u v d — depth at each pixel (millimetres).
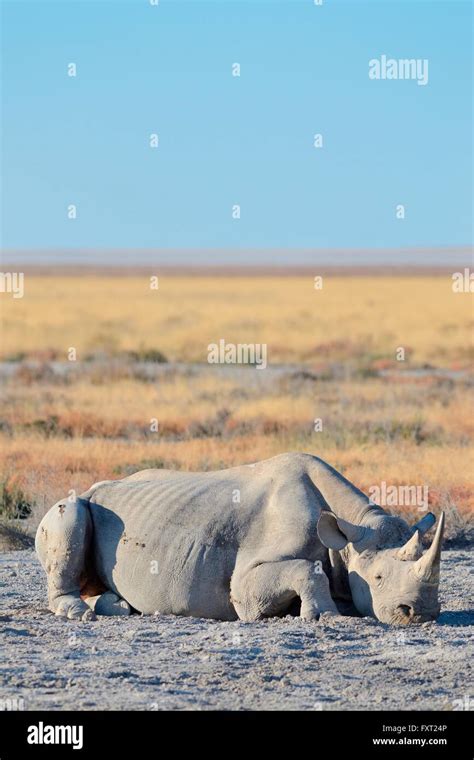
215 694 15742
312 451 39406
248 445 41531
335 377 68500
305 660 17156
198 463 36906
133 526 20719
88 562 21094
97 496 21359
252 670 16734
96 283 193625
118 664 17062
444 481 33562
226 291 174625
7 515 30891
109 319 125625
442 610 21047
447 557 26438
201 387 61094
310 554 19594
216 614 20109
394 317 127000
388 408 49688
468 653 17453
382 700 15516
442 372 76000
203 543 20062
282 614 19734
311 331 111375
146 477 21625
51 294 161000
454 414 48938
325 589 19297
